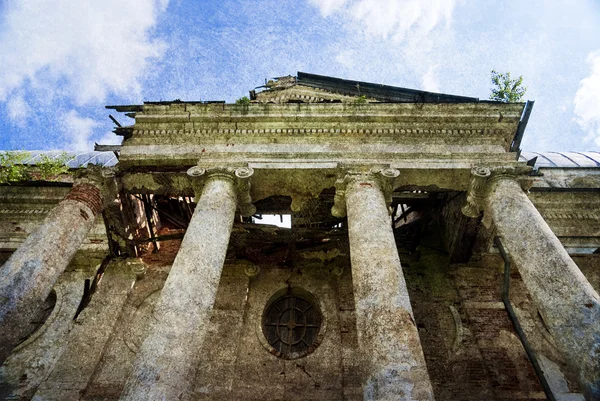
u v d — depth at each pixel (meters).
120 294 11.66
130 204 11.48
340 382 10.05
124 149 10.99
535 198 13.47
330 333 11.08
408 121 11.30
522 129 11.71
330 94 15.44
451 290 12.09
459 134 11.14
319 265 12.63
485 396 9.84
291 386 10.02
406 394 5.70
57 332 10.81
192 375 6.50
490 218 9.95
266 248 12.79
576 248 12.45
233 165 10.27
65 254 8.70
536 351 10.66
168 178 10.58
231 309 11.54
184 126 11.38
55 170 12.19
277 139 11.08
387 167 10.09
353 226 8.65
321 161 10.37
